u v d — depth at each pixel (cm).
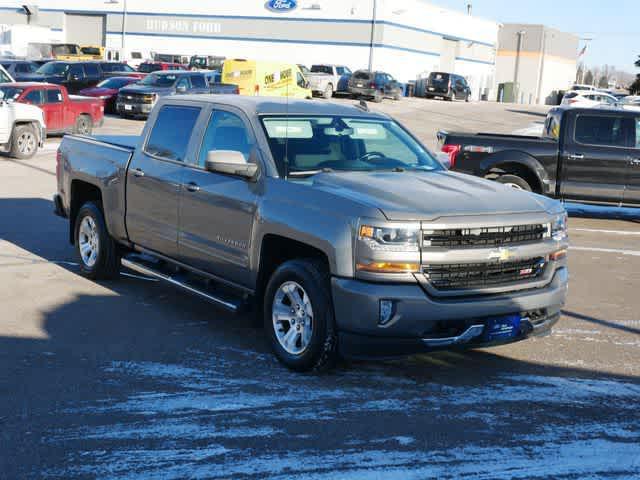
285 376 552
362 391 527
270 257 584
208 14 5959
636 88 7306
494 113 4625
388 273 500
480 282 524
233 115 632
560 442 453
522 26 8344
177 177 662
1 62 3362
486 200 543
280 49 5819
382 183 560
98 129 2417
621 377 571
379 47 5572
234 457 425
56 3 6306
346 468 414
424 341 508
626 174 1209
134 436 449
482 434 461
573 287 850
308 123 625
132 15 6166
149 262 729
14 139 1748
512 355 616
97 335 634
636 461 430
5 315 680
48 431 453
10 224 1085
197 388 525
